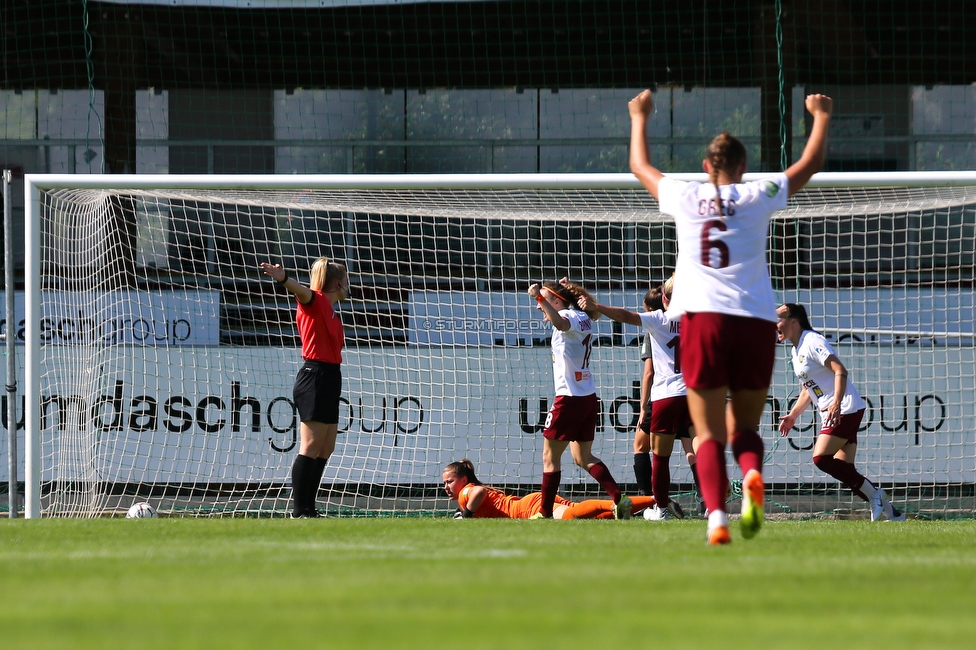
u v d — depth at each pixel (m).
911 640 6.74
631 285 38.34
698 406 12.88
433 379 37.78
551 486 26.52
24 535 16.50
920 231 40.06
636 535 15.66
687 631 7.02
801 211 33.19
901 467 36.28
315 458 25.17
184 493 36.34
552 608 8.01
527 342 37.97
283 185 29.19
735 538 15.34
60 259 32.88
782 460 36.03
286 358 37.19
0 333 37.22
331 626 7.25
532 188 29.09
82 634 7.05
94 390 33.97
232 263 40.47
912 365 36.47
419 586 9.29
